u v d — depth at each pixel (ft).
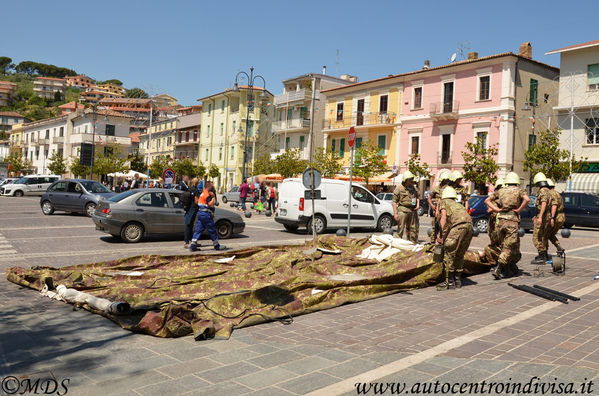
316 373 12.62
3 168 196.85
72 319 17.76
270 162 165.17
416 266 24.50
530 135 113.91
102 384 11.93
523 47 117.60
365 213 56.03
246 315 17.65
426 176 119.96
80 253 35.55
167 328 15.72
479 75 113.91
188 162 201.05
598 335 15.96
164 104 424.87
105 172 197.98
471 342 15.19
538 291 22.76
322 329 16.81
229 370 12.86
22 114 466.29
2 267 29.04
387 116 133.90
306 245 33.53
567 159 99.04
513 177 27.17
